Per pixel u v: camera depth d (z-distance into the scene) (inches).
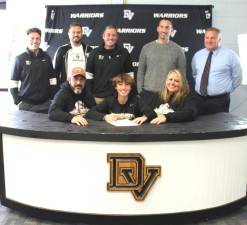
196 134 94.3
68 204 98.9
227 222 104.5
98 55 136.6
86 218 98.8
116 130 95.5
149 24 165.9
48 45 172.1
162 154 94.8
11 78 145.2
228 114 124.0
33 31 140.4
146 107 110.2
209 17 165.2
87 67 137.8
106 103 115.4
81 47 148.3
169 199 98.2
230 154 101.8
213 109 138.9
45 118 111.9
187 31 165.8
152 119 108.3
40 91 143.6
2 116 115.3
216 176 101.0
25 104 145.1
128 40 167.2
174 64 136.8
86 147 94.2
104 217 98.1
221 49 142.2
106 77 136.5
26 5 173.9
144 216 98.3
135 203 97.2
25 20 175.0
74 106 115.0
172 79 112.2
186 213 100.3
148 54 137.9
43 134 94.3
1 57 179.9
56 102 110.2
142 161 94.3
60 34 170.7
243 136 103.0
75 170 96.2
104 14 167.3
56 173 97.6
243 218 107.3
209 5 164.9
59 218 100.7
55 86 147.3
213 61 141.6
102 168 95.0
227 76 142.1
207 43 140.7
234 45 170.4
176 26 165.6
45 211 101.4
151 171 95.3
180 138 93.5
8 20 176.1
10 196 106.2
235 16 168.4
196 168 98.1
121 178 95.1
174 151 95.3
